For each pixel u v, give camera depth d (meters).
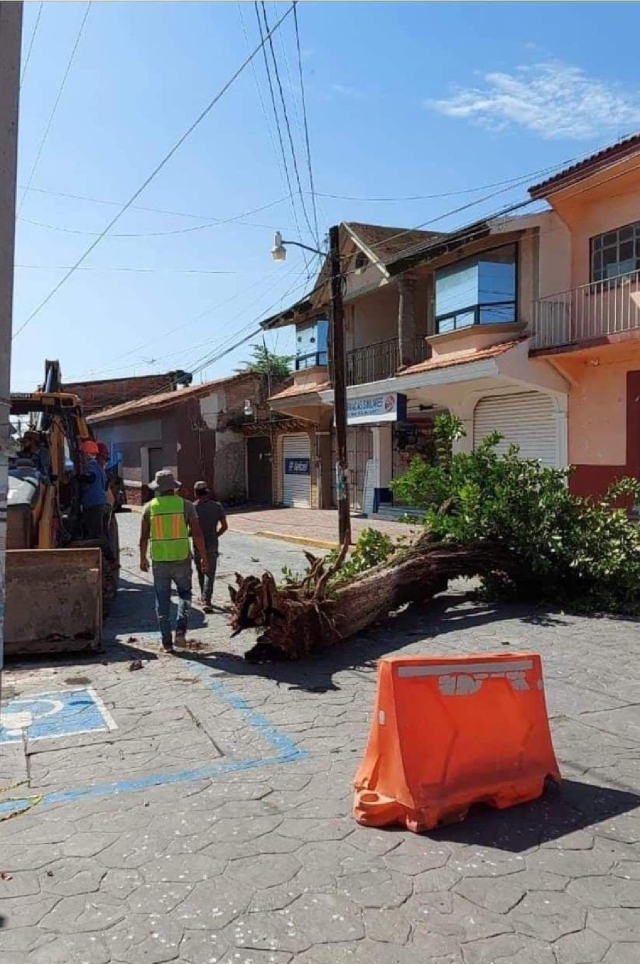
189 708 6.09
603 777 4.71
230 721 5.77
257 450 32.28
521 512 9.95
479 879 3.56
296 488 29.33
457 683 4.38
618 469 14.74
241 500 33.03
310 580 8.04
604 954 3.03
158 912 3.32
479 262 16.83
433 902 3.38
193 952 3.06
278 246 16.25
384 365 22.52
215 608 10.43
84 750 5.22
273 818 4.18
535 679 4.66
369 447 24.70
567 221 15.47
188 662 7.54
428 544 9.73
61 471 11.04
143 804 4.36
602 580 9.55
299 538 19.39
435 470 10.79
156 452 34.34
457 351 17.50
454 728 4.30
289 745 5.27
